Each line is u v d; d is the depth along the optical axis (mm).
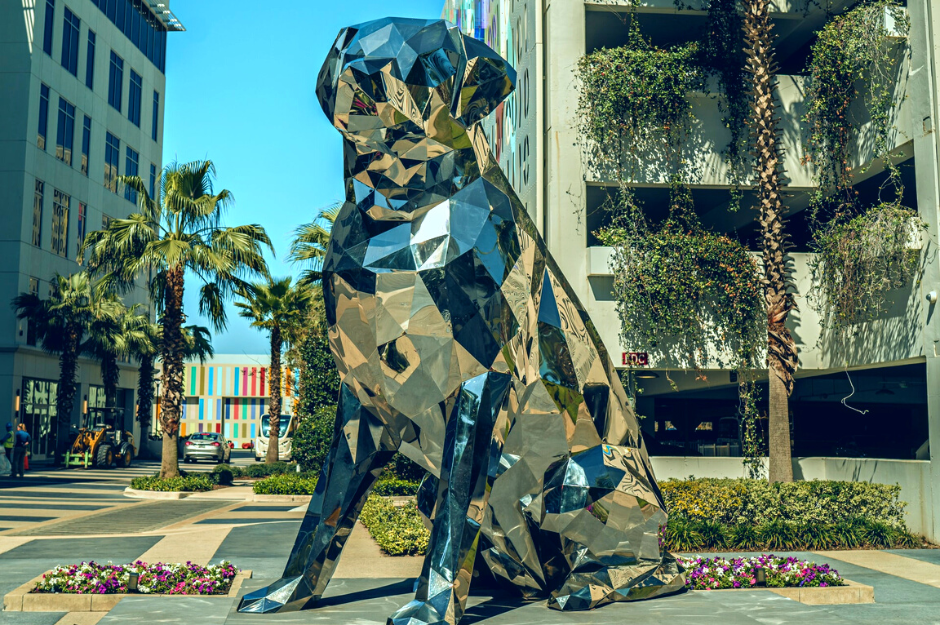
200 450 38250
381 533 9609
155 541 9773
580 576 4391
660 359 12906
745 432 13141
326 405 20844
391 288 3729
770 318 11953
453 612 3598
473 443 3770
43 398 36469
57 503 15945
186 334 35938
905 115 11516
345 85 3525
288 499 16828
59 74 37500
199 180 19406
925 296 10773
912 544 10062
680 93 13109
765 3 12531
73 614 5539
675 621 3949
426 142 3703
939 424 10383
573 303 4523
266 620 3910
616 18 14719
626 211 13328
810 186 13602
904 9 11555
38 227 35656
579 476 4359
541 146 13812
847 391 22219
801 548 9773
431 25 3615
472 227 3816
